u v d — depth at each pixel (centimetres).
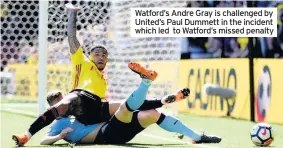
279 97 3064
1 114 3388
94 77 1936
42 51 3197
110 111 1945
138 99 1811
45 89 3206
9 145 1952
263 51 3650
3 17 4344
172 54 3372
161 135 2359
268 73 3150
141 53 3600
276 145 2036
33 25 4597
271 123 3086
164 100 1867
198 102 3728
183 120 3272
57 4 3650
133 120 1883
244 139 2267
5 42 4378
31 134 1869
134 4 3597
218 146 1953
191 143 2008
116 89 3759
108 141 1919
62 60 3828
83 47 3694
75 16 1983
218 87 3394
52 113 1869
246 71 3350
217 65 3600
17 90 4903
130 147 1841
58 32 3806
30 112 3503
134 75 3609
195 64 3791
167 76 3391
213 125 2984
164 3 3562
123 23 3666
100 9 3716
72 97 1888
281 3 3728
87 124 1923
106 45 3741
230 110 3478
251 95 3262
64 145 1903
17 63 4869
